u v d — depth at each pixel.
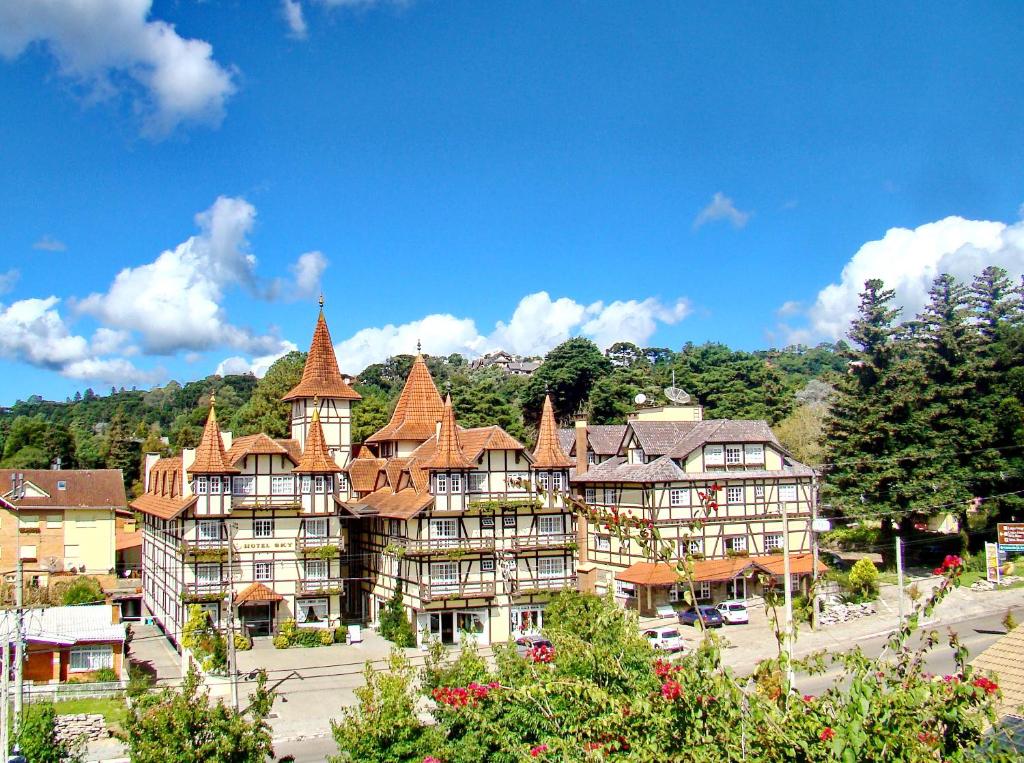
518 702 20.50
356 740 21.86
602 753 12.45
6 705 27.08
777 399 97.56
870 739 10.30
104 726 33.59
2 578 62.41
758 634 46.91
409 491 52.50
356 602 58.44
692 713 11.69
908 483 57.91
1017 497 58.41
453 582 49.09
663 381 110.88
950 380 60.72
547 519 51.94
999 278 67.56
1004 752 10.91
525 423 109.12
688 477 54.09
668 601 52.81
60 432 105.31
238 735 21.52
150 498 64.75
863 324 61.66
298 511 51.78
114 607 47.03
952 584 11.62
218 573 50.41
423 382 60.75
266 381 90.69
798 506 57.19
